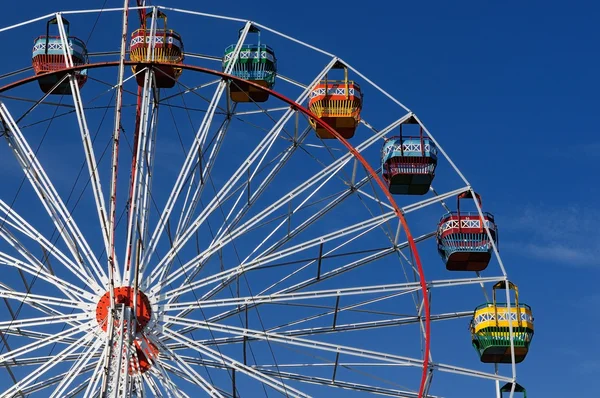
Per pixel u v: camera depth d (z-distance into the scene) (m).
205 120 39.28
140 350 36.94
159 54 42.41
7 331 38.12
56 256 37.53
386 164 42.94
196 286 37.75
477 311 40.84
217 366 38.56
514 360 38.75
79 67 38.22
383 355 37.81
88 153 37.53
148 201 38.50
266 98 44.16
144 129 38.56
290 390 36.72
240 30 43.25
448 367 38.16
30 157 38.25
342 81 43.06
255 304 39.09
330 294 38.12
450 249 41.56
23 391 36.62
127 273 37.28
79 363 36.03
